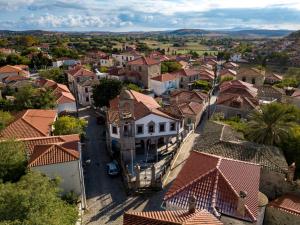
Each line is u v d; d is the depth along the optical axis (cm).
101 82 7456
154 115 4969
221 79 10412
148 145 5297
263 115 4316
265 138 4241
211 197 2381
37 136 4238
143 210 3494
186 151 4994
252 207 2327
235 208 2303
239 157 3388
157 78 9675
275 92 7406
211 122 4691
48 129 4600
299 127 4338
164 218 1930
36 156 3325
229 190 2425
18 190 2219
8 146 3234
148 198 3719
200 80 10425
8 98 7188
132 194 3819
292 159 4091
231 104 6438
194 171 2723
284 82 9669
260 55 16850
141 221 1942
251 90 7244
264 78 9988
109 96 7175
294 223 2848
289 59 14512
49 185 2541
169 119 5059
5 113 5122
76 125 5094
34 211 2106
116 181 4222
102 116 7212
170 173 4238
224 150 3506
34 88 7106
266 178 3291
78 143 3691
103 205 3619
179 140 5278
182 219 1895
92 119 7406
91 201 3712
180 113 5459
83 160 4934
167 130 5125
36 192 2217
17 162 3200
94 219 3344
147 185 3925
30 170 2947
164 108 5741
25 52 15762
